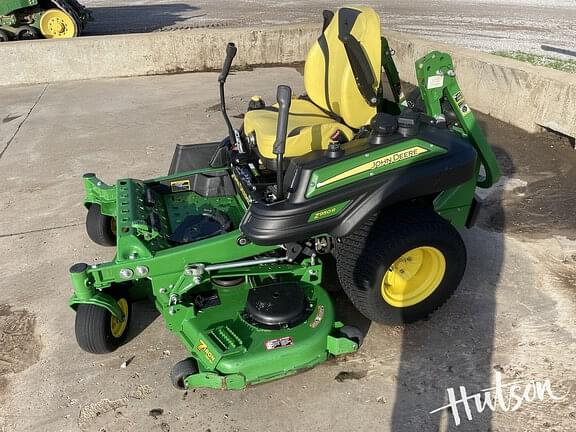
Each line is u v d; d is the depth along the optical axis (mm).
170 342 3139
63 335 3215
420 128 2924
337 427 2584
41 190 4875
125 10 14328
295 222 2658
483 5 14367
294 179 2697
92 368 2977
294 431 2572
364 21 3115
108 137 6031
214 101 7121
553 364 2885
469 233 4012
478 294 3398
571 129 5273
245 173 3262
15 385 2887
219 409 2703
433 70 3107
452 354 2973
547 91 5402
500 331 3111
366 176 2748
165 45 8328
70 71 8172
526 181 4758
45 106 7113
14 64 7949
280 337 2701
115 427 2633
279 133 2525
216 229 3164
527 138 5613
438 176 2855
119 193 3357
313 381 2834
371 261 2828
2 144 5914
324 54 3463
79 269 2744
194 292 3047
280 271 3031
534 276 3547
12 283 3654
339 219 2742
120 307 3008
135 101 7227
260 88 7641
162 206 3477
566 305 3291
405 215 2910
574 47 9555
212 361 2639
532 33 10922
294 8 14070
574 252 3781
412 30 11250
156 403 2752
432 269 3076
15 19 10461
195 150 4008
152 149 5668
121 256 2850
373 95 3100
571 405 2656
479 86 6242
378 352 2998
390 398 2725
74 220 4379
